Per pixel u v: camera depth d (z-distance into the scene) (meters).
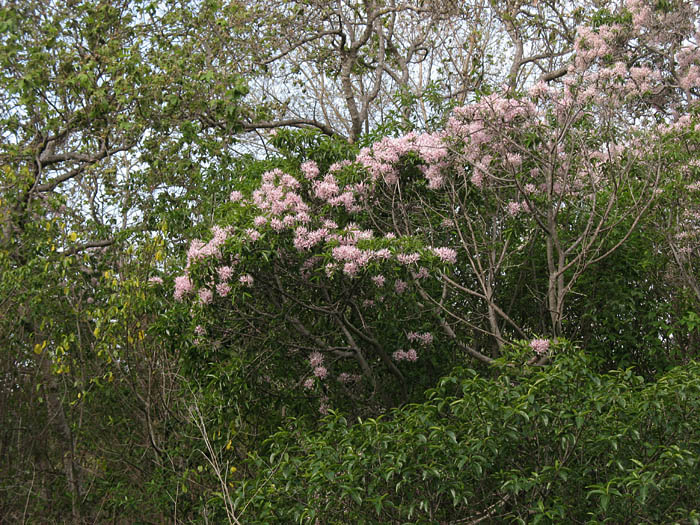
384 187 7.93
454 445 5.57
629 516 5.34
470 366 8.56
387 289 7.02
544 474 5.49
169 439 9.15
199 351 7.55
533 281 8.81
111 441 9.90
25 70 9.41
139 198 9.95
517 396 5.70
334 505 5.82
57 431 9.76
